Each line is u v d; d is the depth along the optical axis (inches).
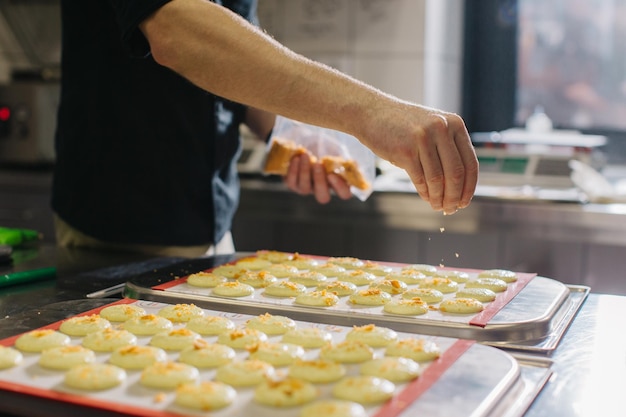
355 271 47.6
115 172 59.4
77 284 46.5
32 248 59.7
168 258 55.8
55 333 32.9
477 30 126.3
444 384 27.5
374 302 40.2
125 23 42.5
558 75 122.6
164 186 59.6
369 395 26.0
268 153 63.4
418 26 110.7
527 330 35.2
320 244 99.7
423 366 29.6
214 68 40.4
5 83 122.4
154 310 39.4
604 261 85.6
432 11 111.6
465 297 41.4
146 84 58.3
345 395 26.3
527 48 124.0
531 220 88.5
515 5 123.3
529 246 89.0
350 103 38.0
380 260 96.6
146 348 30.8
